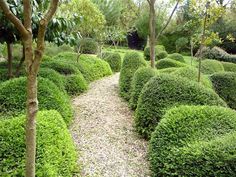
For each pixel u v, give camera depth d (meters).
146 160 4.55
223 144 3.40
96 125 5.67
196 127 4.00
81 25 10.02
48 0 5.32
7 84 5.22
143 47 28.28
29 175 2.12
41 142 3.25
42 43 1.97
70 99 7.26
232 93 8.30
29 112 2.06
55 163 3.30
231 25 22.36
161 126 4.20
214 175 3.28
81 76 8.45
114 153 4.66
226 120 4.04
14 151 3.04
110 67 13.32
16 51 10.52
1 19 5.22
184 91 5.16
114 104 7.11
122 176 4.04
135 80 6.91
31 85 2.03
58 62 8.73
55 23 5.53
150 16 8.48
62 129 3.95
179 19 24.05
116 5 19.66
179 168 3.61
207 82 7.82
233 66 14.49
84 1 9.62
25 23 1.95
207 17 6.84
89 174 4.00
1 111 4.80
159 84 5.34
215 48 19.80
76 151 4.59
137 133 5.42
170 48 24.91
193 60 19.05
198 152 3.45
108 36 16.73
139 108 5.42
